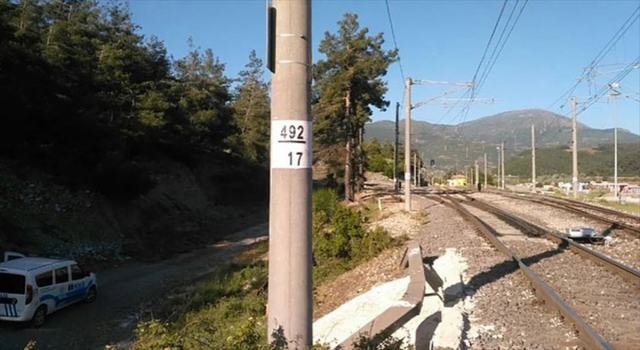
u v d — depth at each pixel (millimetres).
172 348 4398
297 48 4211
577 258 14500
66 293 17125
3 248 21797
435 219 27203
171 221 39438
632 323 8133
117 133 37031
